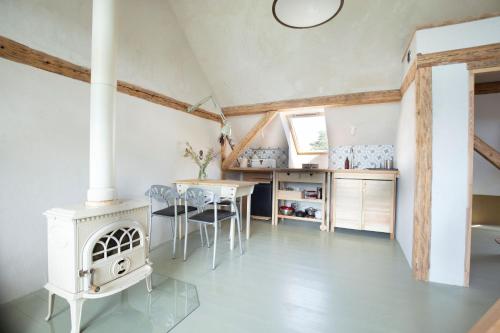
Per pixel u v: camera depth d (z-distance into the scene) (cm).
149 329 157
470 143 209
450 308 182
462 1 238
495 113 391
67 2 210
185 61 355
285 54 339
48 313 164
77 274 147
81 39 221
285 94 392
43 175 196
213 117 425
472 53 207
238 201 470
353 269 250
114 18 175
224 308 180
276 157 509
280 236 362
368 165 436
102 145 171
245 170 448
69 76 212
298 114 452
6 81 174
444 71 215
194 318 168
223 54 363
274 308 181
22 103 183
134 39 274
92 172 170
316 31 303
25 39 184
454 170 214
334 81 351
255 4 296
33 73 189
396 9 262
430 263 224
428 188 222
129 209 176
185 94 357
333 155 465
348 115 391
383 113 367
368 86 341
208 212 283
